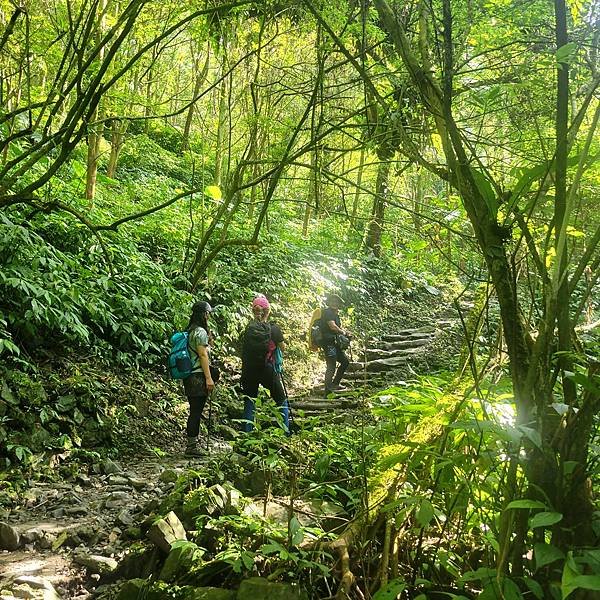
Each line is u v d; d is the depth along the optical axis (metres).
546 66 2.69
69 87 3.67
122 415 6.30
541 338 1.92
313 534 2.85
